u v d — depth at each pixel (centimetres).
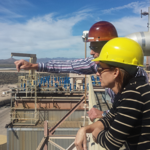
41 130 1955
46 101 2333
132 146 134
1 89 8856
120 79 146
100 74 156
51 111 2288
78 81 2561
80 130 156
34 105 2344
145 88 132
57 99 2323
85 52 983
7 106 5594
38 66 306
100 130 151
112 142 129
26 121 2200
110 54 146
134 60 143
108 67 148
